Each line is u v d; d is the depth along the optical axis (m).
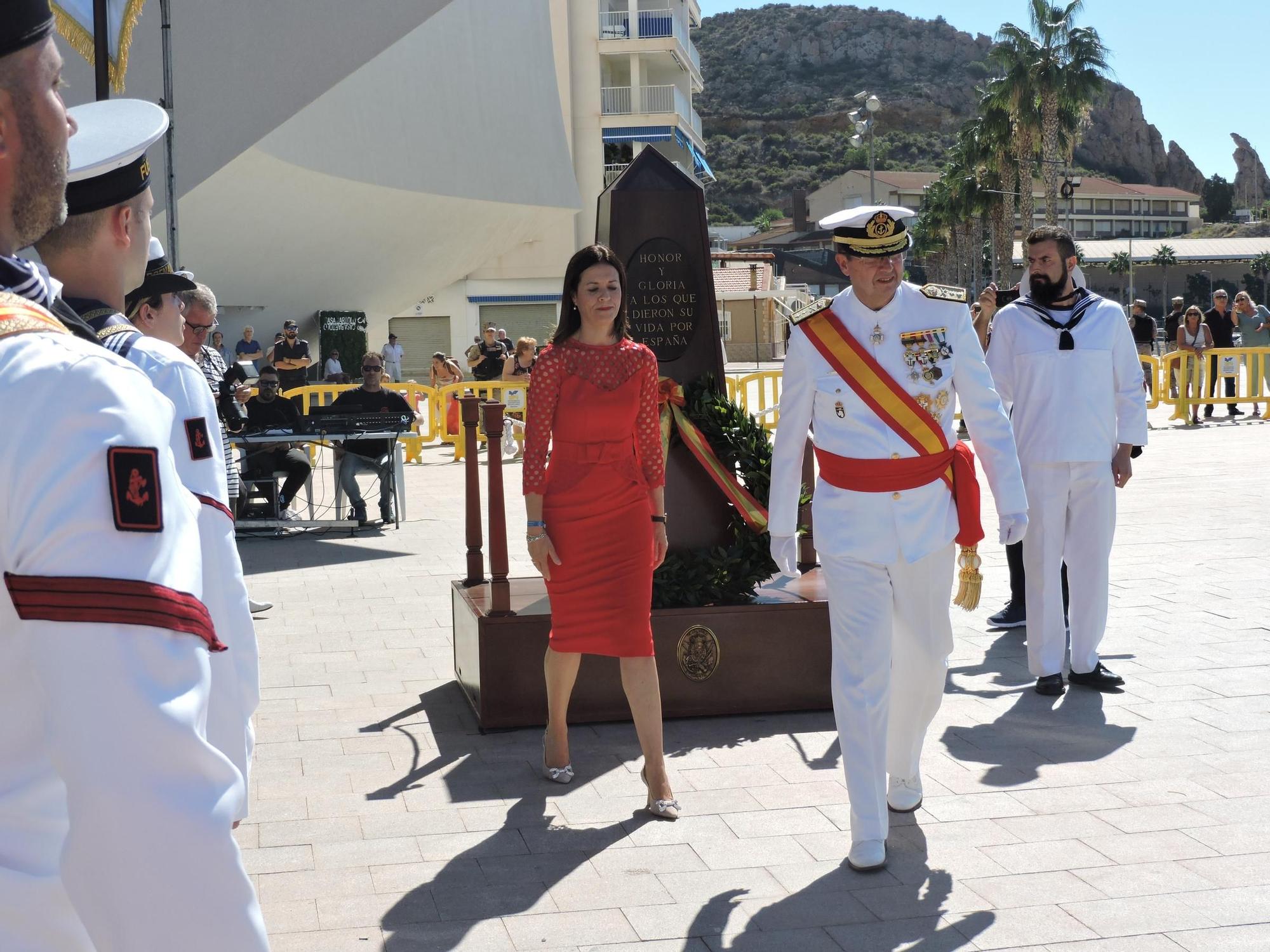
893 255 4.04
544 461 4.48
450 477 14.95
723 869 3.87
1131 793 4.44
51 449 1.15
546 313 44.94
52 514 1.13
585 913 3.56
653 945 3.36
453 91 25.25
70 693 1.12
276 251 25.42
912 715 4.24
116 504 1.15
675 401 5.62
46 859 1.25
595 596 4.41
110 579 1.14
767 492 5.65
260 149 21.52
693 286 5.79
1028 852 3.95
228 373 11.12
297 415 10.92
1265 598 7.39
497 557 5.32
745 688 5.44
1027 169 57.16
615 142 45.53
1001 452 4.14
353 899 3.66
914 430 3.99
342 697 5.79
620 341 4.57
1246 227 162.75
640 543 4.42
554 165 27.97
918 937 3.38
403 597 8.02
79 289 1.87
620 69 48.72
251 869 3.89
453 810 4.38
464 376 29.84
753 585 5.52
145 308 2.94
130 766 1.11
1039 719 5.34
